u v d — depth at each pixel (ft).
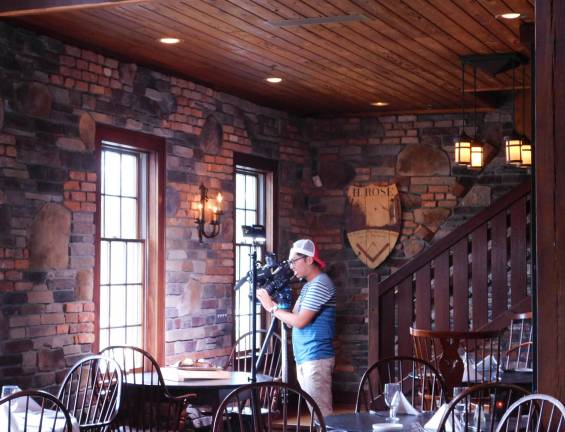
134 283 25.57
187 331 27.12
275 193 32.22
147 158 26.05
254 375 18.07
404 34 22.36
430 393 22.91
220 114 29.09
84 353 22.93
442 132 32.99
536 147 12.46
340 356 33.68
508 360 23.72
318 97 30.63
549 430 12.25
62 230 22.38
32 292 21.47
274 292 21.18
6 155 20.83
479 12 20.45
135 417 20.56
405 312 24.82
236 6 19.88
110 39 22.70
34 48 21.66
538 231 12.41
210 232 28.27
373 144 33.65
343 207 33.86
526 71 26.81
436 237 32.83
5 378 20.65
